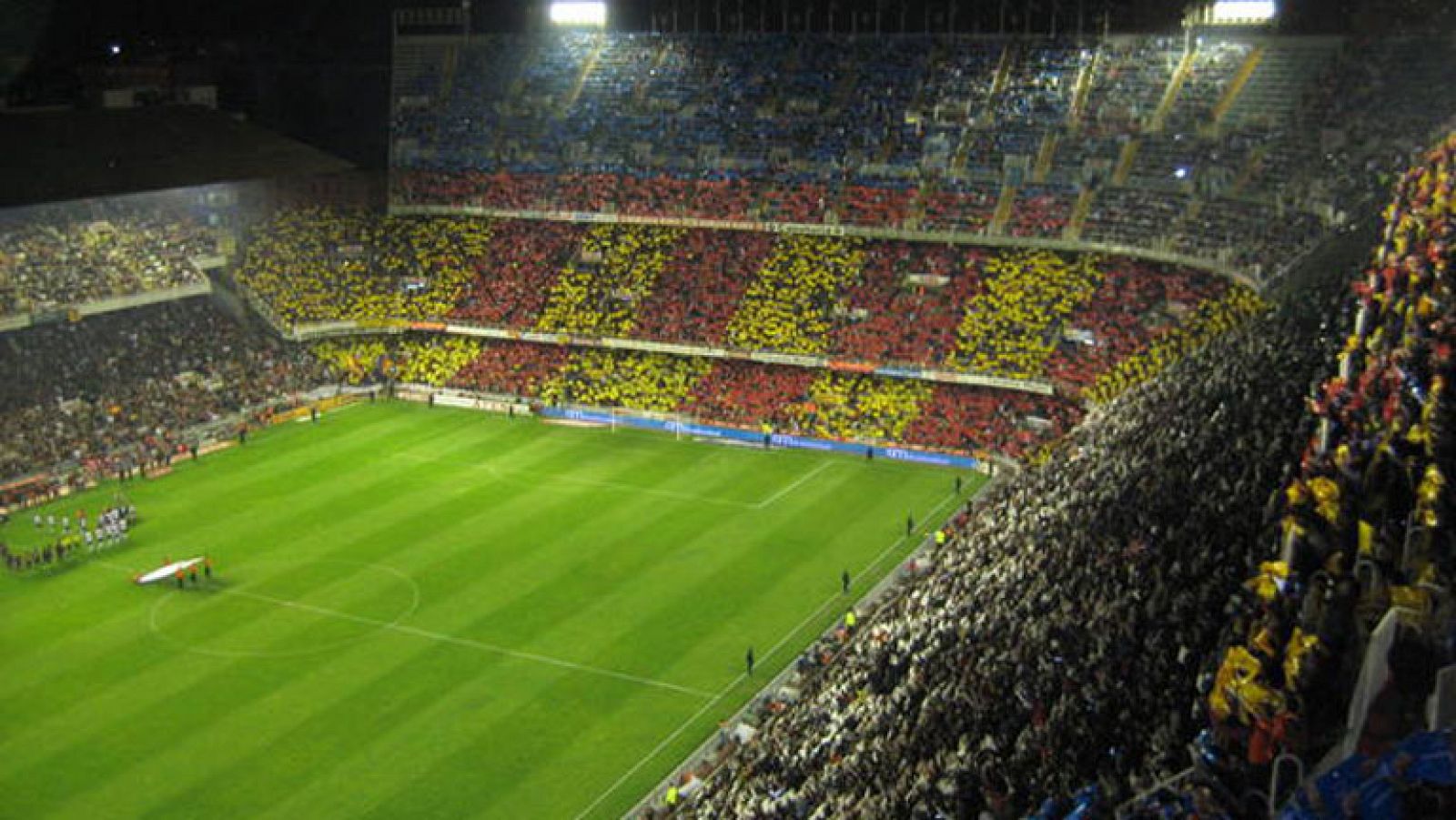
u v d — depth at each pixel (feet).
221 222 391.65
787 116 391.04
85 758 168.76
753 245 369.30
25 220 350.64
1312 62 331.77
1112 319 309.63
